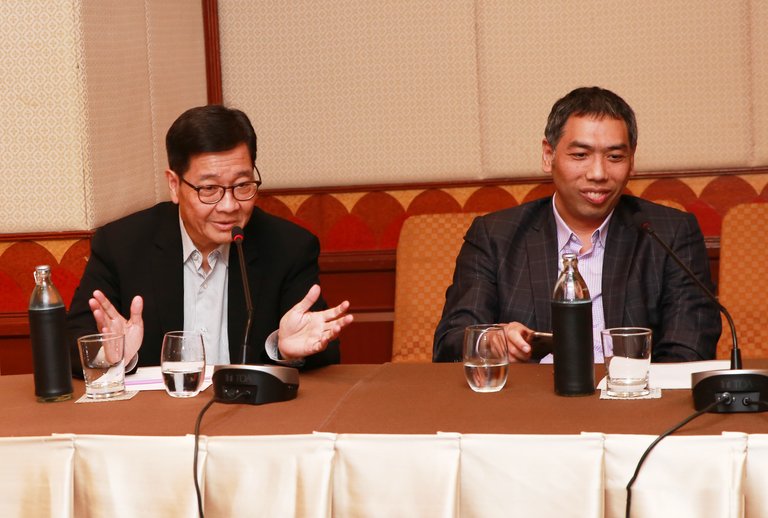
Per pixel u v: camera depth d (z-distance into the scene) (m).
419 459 1.49
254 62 3.76
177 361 1.84
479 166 3.69
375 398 1.79
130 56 3.14
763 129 3.57
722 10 3.54
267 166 3.79
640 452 1.44
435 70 3.67
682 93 3.59
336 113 3.74
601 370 1.98
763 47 3.54
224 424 1.64
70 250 2.96
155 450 1.55
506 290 2.50
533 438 1.46
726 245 3.01
